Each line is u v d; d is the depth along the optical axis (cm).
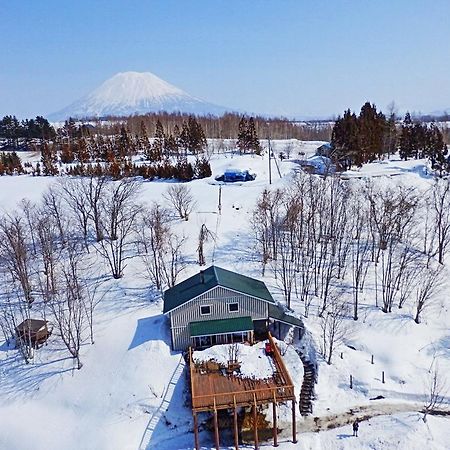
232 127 16550
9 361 4403
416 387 4041
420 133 10300
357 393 4012
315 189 7012
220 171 9812
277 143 14100
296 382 4003
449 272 5491
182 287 4656
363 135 9375
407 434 3512
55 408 3919
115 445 3553
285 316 4578
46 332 4612
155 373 4072
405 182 7950
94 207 6381
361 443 3506
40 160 12569
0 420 3803
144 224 6594
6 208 7519
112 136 14612
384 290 4978
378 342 4500
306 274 5384
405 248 5569
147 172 9781
